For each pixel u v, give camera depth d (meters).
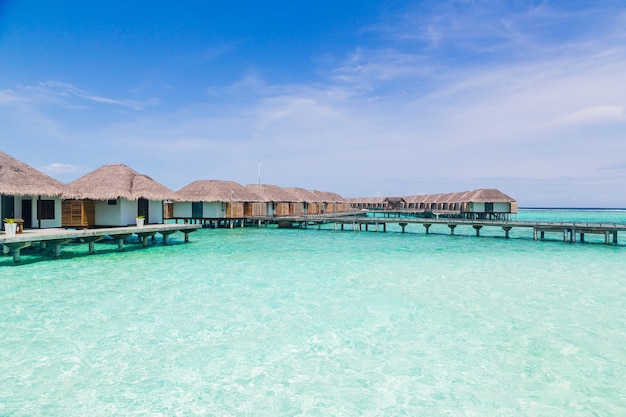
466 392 5.67
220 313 9.18
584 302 10.27
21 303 9.72
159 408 5.22
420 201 77.31
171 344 7.32
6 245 16.86
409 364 6.56
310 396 5.56
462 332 8.04
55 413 5.06
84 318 8.66
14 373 6.10
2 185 16.33
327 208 66.81
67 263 15.33
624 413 5.13
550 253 20.38
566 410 5.21
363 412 5.16
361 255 19.06
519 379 6.05
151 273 13.67
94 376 6.05
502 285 12.21
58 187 19.22
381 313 9.26
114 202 21.20
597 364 6.55
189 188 36.09
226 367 6.42
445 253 20.16
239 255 18.59
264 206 44.88
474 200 45.62
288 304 9.97
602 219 77.62
